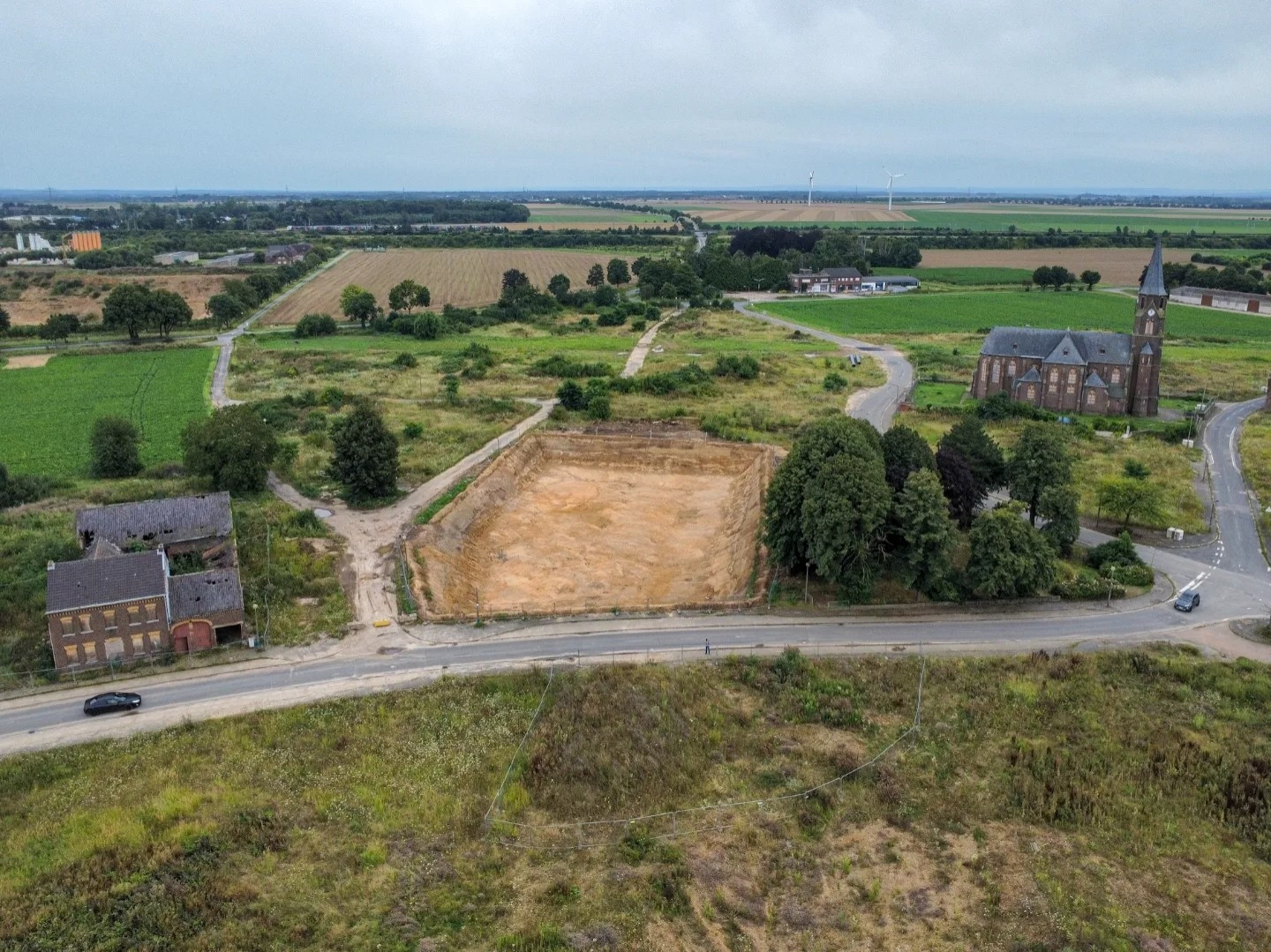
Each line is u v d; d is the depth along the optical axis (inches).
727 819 1923.0
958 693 2388.0
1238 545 3348.9
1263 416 5221.5
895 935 1619.1
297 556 3149.6
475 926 1603.1
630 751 2121.1
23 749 2116.1
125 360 6879.9
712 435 4815.5
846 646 2600.9
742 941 1595.7
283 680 2416.3
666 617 2787.9
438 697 2336.4
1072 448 4547.2
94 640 2452.0
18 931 1568.7
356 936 1572.3
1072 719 2279.8
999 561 2770.7
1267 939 1615.4
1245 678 2432.3
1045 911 1674.5
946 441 3540.8
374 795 1964.8
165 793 1942.7
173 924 1593.3
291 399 5487.2
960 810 1973.4
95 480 4055.1
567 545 3577.8
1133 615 2795.3
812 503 2775.6
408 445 4596.5
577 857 1797.5
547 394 5762.8
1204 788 2026.3
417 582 2940.5
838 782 2052.2
